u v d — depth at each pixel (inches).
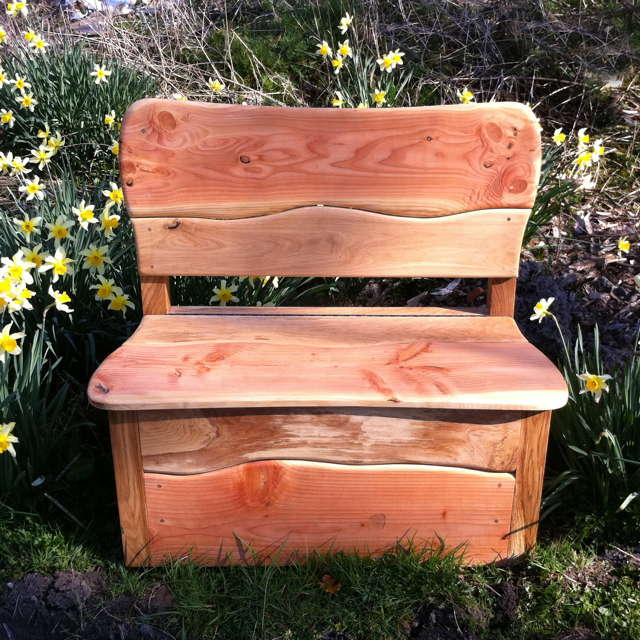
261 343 70.7
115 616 66.1
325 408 64.0
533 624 66.3
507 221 76.1
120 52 174.7
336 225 76.6
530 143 73.9
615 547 72.9
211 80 156.5
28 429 74.2
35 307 87.3
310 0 187.2
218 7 200.1
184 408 61.6
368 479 67.1
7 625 64.9
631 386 76.1
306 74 173.2
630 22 171.9
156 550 69.7
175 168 74.2
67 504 77.0
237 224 76.4
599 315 105.8
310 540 70.0
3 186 135.5
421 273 78.0
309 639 64.6
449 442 65.5
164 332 73.4
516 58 171.2
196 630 65.4
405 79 162.2
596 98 158.9
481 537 70.4
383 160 74.6
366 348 70.0
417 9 183.2
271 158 74.5
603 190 136.2
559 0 186.1
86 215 85.7
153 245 76.5
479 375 64.6
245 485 67.2
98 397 60.6
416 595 68.4
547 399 61.4
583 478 77.0
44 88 147.1
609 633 65.2
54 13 204.1
